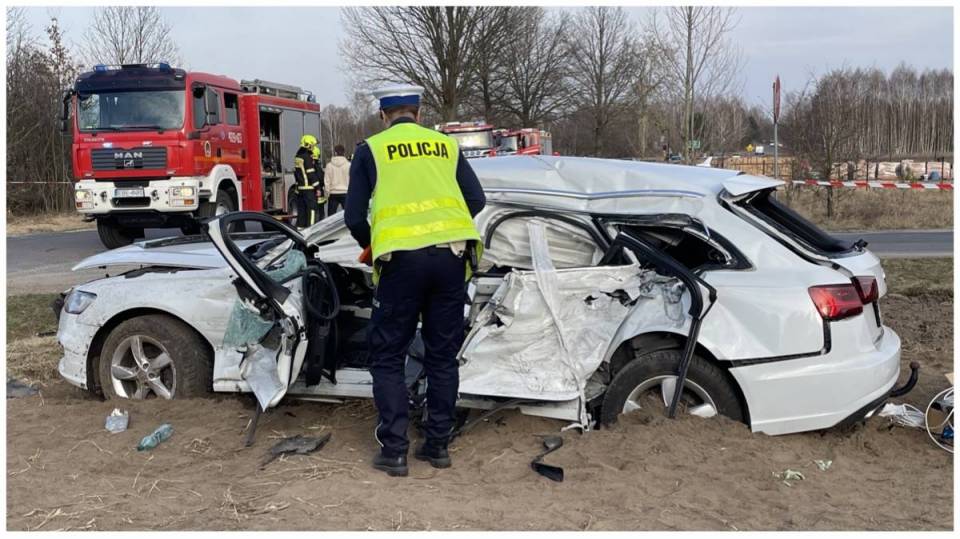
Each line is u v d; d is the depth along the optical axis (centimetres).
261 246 560
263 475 421
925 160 3152
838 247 477
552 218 484
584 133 4750
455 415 471
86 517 366
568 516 363
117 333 523
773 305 432
